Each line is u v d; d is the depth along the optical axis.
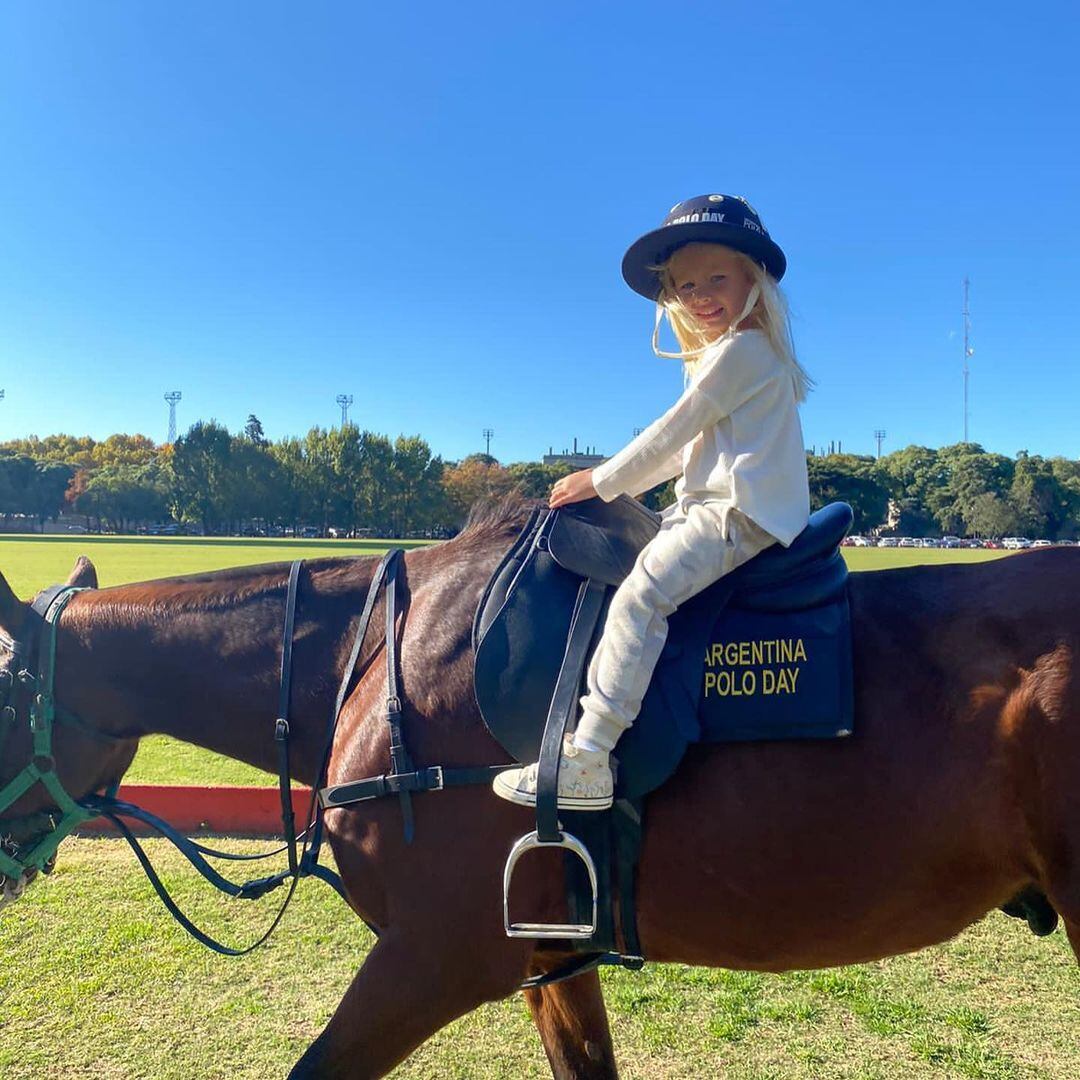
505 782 1.95
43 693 2.44
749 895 2.00
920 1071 3.39
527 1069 3.42
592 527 2.23
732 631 2.03
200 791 5.84
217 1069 3.39
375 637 2.36
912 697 1.97
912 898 1.97
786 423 2.10
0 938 4.40
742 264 2.23
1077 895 1.81
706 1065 3.44
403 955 2.05
